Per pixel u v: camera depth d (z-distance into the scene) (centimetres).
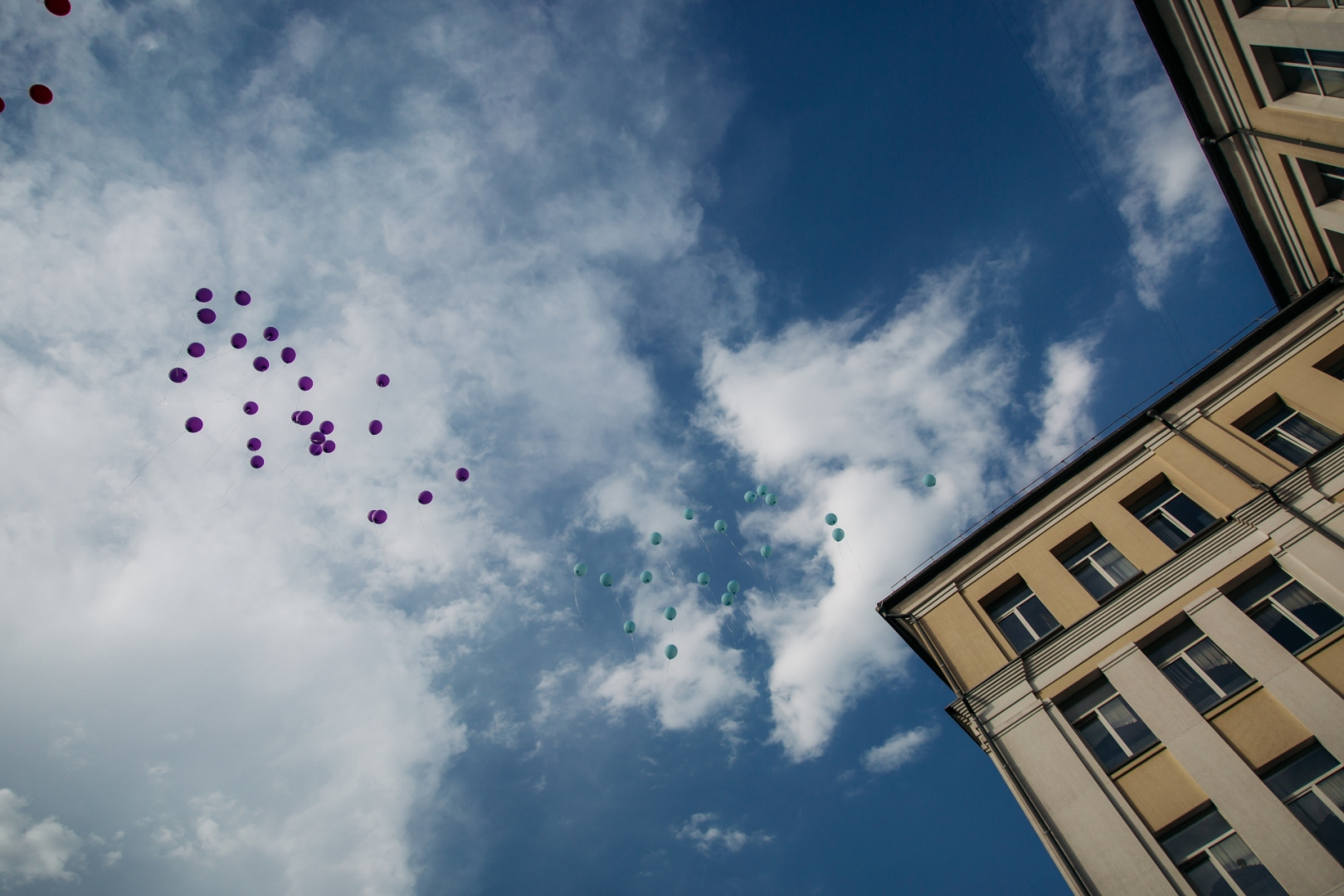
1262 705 1145
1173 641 1315
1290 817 1015
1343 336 1518
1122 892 1069
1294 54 1439
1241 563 1304
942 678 1756
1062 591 1515
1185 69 1666
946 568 1720
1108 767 1228
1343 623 1148
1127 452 1623
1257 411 1543
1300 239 1697
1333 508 1259
